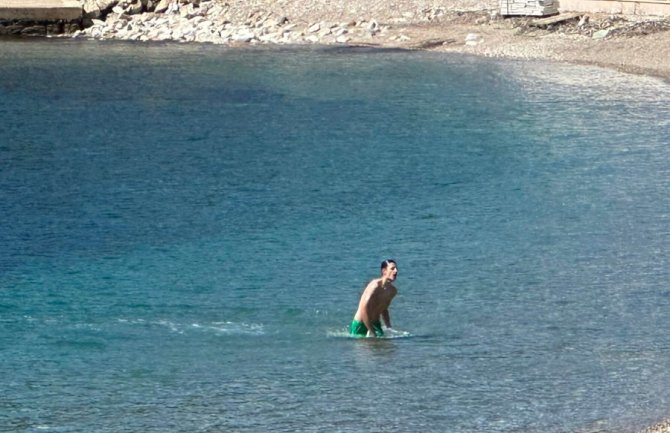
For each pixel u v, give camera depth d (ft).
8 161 371.35
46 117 453.17
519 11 639.35
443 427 153.69
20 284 232.12
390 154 373.40
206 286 230.48
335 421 156.25
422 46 622.13
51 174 352.69
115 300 220.43
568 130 402.31
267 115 448.65
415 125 419.54
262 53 625.00
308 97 486.38
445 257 251.39
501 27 628.69
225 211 303.89
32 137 412.98
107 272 242.99
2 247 265.13
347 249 261.44
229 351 188.14
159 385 170.60
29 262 251.60
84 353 186.91
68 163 369.09
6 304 216.33
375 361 181.57
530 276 234.58
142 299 220.64
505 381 171.42
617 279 231.91
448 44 618.03
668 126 407.23
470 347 188.14
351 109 455.63
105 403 163.73
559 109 442.09
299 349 187.73
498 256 251.39
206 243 269.23
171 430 154.10
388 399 164.86
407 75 534.78
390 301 197.98
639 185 321.11
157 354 185.57
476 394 165.89
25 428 155.02
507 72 533.96
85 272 242.78
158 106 475.72
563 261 245.86
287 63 584.81
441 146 382.83
